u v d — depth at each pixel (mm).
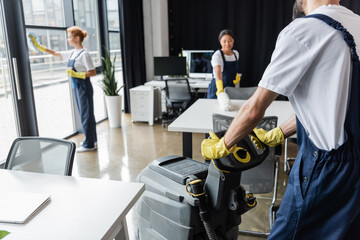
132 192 1463
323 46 1052
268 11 5844
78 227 1193
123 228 1565
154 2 6043
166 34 6293
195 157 3980
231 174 1488
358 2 5367
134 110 5555
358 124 1104
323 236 1181
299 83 1137
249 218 2590
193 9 6184
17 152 1883
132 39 5879
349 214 1129
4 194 1423
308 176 1188
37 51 4371
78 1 5062
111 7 5949
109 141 4684
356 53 1062
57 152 1816
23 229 1181
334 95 1076
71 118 5141
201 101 3500
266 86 1107
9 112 3641
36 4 4164
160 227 1734
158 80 5934
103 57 5773
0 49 3432
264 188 2219
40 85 4535
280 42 1109
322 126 1130
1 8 3354
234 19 6047
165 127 5387
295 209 1243
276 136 1471
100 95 5992
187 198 1556
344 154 1111
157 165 1786
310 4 1203
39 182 1575
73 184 1548
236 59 3918
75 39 4012
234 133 1208
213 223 1613
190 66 5859
